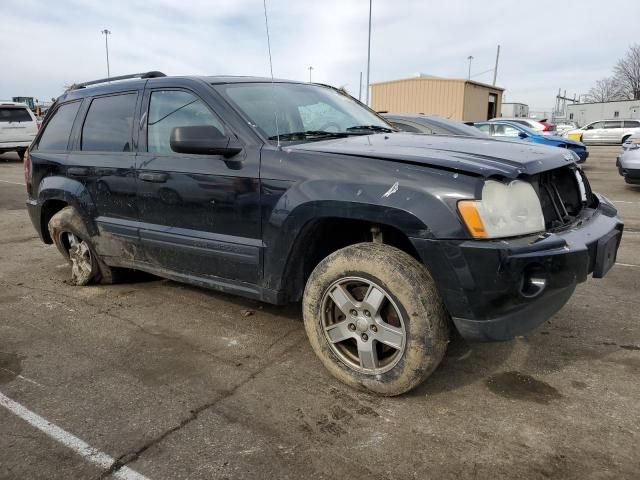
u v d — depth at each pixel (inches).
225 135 124.3
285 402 105.7
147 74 158.6
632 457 87.0
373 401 105.3
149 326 146.3
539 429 95.1
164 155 138.1
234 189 120.4
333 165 106.2
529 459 87.0
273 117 129.4
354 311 106.3
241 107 127.2
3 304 165.9
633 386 109.7
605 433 93.6
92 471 86.1
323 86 167.5
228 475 84.6
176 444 92.7
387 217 97.0
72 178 167.0
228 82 136.3
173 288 178.7
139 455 89.9
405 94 946.1
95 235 164.4
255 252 119.2
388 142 118.3
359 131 140.7
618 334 135.3
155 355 128.2
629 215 301.6
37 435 96.0
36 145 187.5
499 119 652.7
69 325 147.9
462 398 106.0
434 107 925.2
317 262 121.2
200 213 129.2
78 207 165.0
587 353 125.0
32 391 111.7
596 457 87.1
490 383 111.8
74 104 174.2
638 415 99.1
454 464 86.1
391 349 108.7
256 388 111.4
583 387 109.6
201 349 131.1
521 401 104.7
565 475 83.0
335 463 87.0
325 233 116.5
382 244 104.7
